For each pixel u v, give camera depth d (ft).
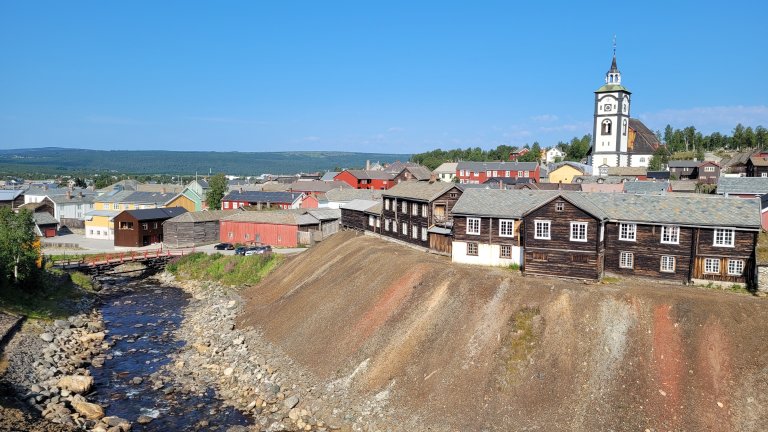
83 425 125.70
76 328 193.57
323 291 190.60
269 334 177.78
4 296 193.88
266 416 131.85
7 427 116.98
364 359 146.30
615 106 492.13
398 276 177.78
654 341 129.49
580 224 166.71
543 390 123.85
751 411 111.55
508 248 187.93
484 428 118.32
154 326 203.72
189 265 283.38
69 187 504.84
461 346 139.44
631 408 116.06
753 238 156.25
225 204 448.24
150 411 136.26
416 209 238.07
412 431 120.88
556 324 138.72
